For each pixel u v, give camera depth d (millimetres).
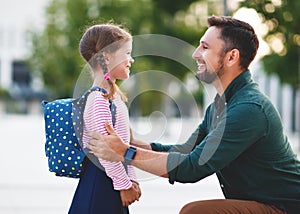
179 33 20656
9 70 63188
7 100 57125
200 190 10242
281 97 27578
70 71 30109
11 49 63531
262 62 16484
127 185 3881
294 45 14070
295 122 27172
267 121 3936
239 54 4055
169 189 10242
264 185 4047
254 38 4090
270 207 4062
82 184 3980
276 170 4035
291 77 16406
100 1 22750
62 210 8195
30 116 52688
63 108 3891
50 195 9367
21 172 12133
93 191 3938
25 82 62344
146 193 9750
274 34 12555
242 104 3934
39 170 12547
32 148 18734
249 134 3879
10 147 18922
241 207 4043
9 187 10078
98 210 3922
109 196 3941
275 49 14219
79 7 24922
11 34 63719
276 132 4000
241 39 4039
